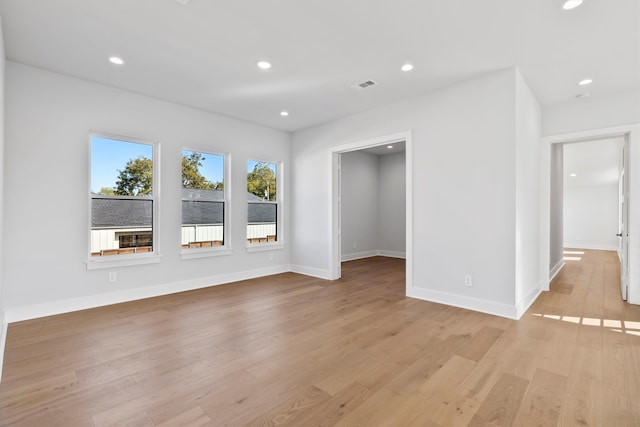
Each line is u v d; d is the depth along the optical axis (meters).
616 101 3.87
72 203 3.54
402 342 2.71
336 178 5.27
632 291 3.81
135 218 4.09
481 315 3.39
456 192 3.68
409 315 3.40
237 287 4.68
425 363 2.34
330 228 5.23
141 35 2.71
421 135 4.00
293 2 2.28
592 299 4.04
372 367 2.28
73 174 3.54
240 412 1.77
